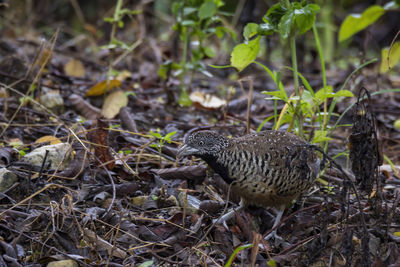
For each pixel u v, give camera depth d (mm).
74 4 19062
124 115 11945
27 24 19391
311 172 8477
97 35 19281
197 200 8859
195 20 13070
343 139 12758
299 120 9523
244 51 8977
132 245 7832
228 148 8219
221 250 8023
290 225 8789
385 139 13016
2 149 9383
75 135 9242
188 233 8109
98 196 8586
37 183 8547
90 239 7668
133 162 9891
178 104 13648
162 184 9195
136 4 20172
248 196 8391
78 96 12578
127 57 16984
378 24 20766
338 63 19000
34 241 7477
